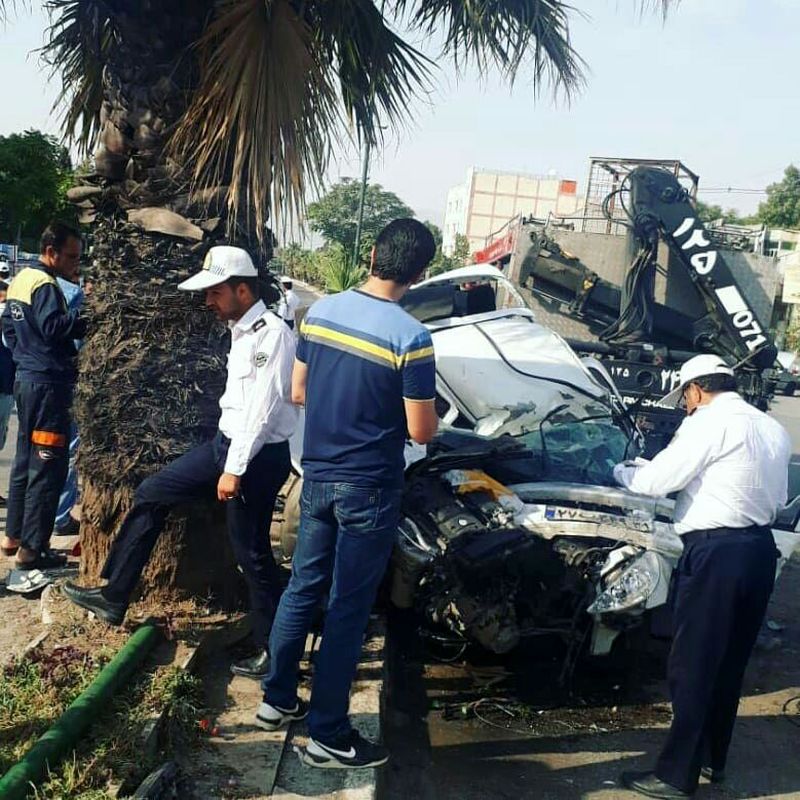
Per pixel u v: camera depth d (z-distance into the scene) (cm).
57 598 421
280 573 376
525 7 406
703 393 371
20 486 488
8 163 2861
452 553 422
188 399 386
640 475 371
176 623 389
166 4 366
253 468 349
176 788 305
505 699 461
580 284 1082
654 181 981
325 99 372
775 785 393
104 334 384
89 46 417
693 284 1006
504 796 371
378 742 360
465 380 595
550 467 506
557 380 600
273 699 342
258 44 355
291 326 411
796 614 603
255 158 357
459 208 8844
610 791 378
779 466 360
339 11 401
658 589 423
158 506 362
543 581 443
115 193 379
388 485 311
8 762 287
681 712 364
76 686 337
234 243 382
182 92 372
